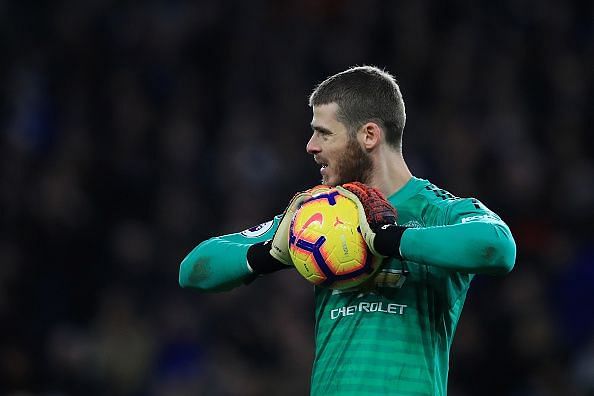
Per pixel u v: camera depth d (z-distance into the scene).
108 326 36.81
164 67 46.97
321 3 48.16
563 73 46.44
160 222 40.47
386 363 14.29
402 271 14.53
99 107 45.41
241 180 42.06
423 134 43.91
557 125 44.34
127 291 38.06
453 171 41.69
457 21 47.97
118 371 36.12
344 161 14.87
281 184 42.22
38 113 45.25
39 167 42.59
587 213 40.56
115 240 40.56
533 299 36.25
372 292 14.59
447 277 14.70
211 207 41.53
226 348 35.88
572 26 48.34
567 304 37.78
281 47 47.19
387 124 14.93
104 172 42.25
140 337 36.69
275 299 36.34
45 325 38.31
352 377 14.33
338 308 14.76
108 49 47.41
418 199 14.88
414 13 47.44
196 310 37.22
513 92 45.53
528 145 43.44
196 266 15.38
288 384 34.47
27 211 40.91
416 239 13.57
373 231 13.91
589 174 42.12
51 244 40.12
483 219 13.82
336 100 14.84
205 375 35.12
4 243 40.00
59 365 36.34
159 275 38.75
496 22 47.94
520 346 35.25
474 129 43.97
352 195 14.18
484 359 35.38
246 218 40.12
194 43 47.72
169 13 48.59
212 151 43.97
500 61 46.50
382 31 47.34
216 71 47.19
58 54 47.22
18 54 47.00
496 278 37.16
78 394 35.94
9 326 37.22
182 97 45.94
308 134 44.38
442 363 14.84
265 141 43.88
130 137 43.72
